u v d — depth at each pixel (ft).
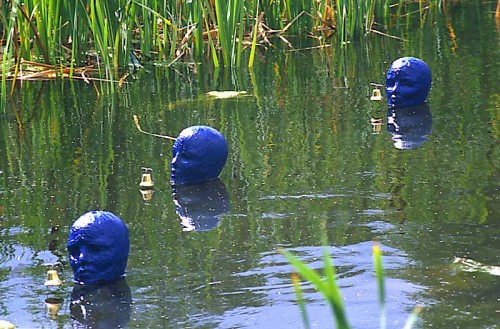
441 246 44.98
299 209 52.11
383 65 96.73
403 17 131.03
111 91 89.30
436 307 38.14
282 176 59.00
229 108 80.43
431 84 85.20
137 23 104.58
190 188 57.57
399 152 62.95
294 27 120.67
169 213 52.80
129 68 102.27
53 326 38.40
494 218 48.49
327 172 59.31
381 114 74.74
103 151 67.72
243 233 48.73
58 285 42.86
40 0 96.84
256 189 56.59
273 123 73.87
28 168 64.23
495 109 73.61
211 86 90.89
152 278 43.19
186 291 41.37
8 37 82.28
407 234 46.93
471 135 66.39
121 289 41.98
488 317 36.88
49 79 95.91
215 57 101.09
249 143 67.97
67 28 104.47
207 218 51.62
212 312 38.99
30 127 76.69
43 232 50.72
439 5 135.44
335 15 121.70
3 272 44.88
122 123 76.38
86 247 43.06
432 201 52.01
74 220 52.49
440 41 108.88
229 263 44.52
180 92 88.63
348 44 112.16
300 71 96.63
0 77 95.14
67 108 83.15
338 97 82.48
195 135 59.11
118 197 56.44
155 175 60.80
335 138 67.92
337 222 49.47
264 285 41.60
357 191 54.85
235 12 100.37
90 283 42.83
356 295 39.86
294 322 37.68
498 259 43.04
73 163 64.85
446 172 57.62
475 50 100.89
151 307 39.91
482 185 54.44
